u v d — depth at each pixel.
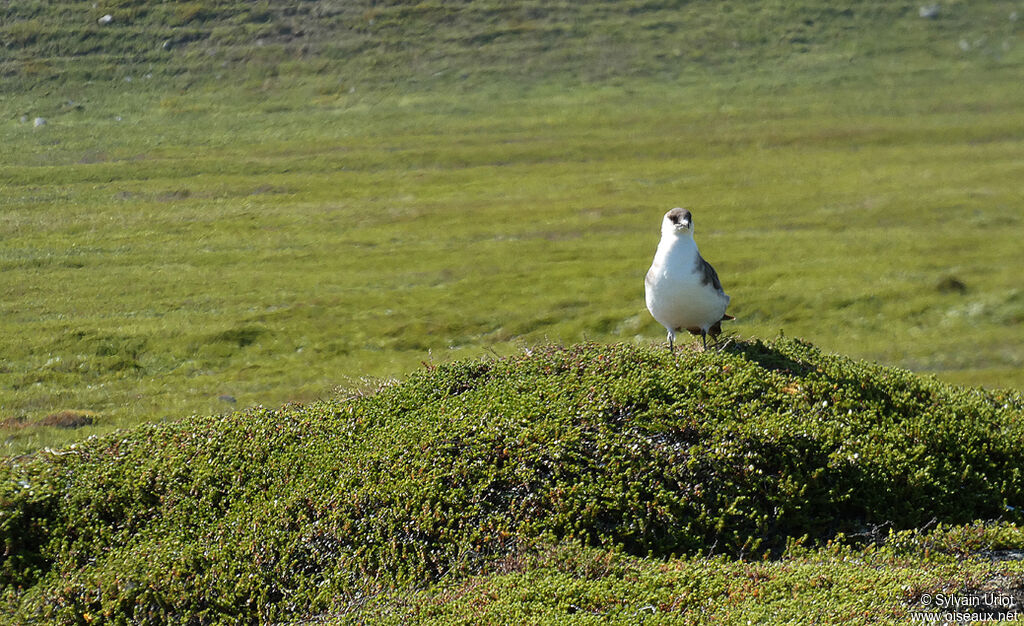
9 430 27.34
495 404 16.03
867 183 57.03
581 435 15.20
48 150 67.06
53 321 38.69
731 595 12.29
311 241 50.28
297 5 88.88
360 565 13.87
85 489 16.06
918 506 15.05
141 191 59.50
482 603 12.37
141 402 30.28
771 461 15.11
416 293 41.78
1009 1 88.44
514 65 82.19
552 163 64.31
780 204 53.75
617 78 80.44
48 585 14.70
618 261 45.03
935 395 17.69
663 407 15.66
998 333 34.97
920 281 40.28
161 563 14.42
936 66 79.88
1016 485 15.79
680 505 14.38
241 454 16.44
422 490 14.47
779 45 84.56
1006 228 48.34
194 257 47.84
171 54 82.50
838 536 14.31
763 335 36.16
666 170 61.59
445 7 89.44
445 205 56.00
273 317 38.78
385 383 18.94
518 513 14.25
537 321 37.69
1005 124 67.56
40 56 81.25
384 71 81.12
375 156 65.62
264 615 13.55
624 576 12.85
